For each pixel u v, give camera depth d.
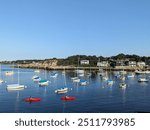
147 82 124.56
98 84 113.19
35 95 77.69
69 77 158.50
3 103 63.34
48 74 192.62
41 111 53.69
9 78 152.25
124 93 83.56
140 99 70.94
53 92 85.12
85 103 63.56
